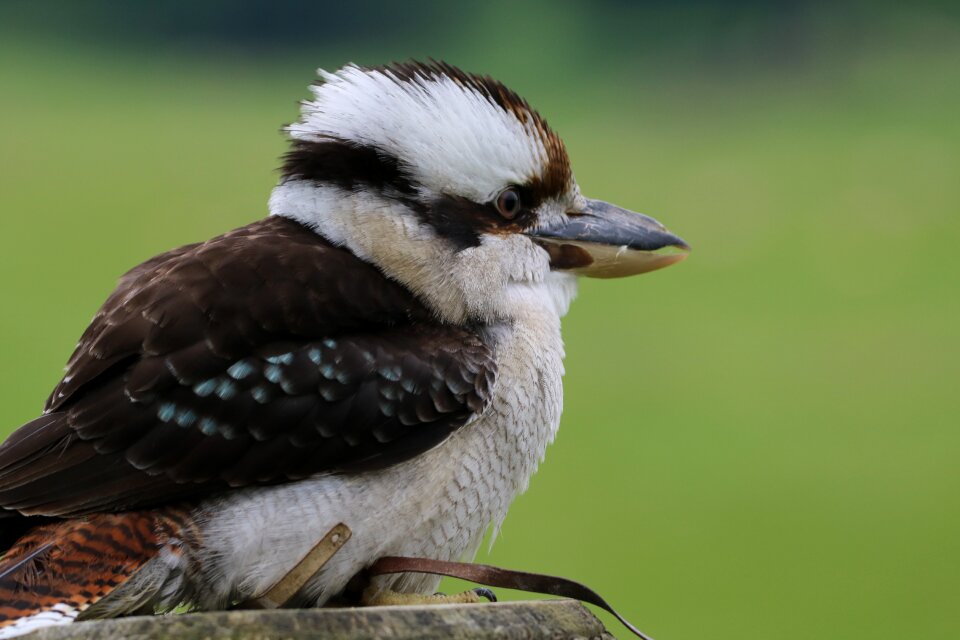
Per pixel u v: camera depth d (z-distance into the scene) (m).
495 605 3.68
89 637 3.63
